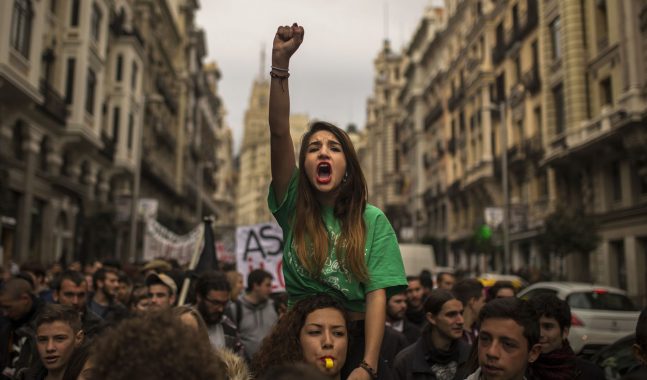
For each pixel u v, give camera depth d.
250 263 10.53
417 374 4.93
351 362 2.96
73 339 4.18
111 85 34.88
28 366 5.03
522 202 34.97
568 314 4.18
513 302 3.04
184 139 60.00
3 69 19.09
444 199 52.62
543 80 30.64
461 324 4.93
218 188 111.12
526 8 33.88
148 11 42.81
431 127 57.72
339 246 3.00
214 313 5.66
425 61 61.44
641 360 3.37
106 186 34.38
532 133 32.97
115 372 1.61
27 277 7.74
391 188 75.19
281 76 3.08
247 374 3.06
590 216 24.61
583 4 27.09
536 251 32.50
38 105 23.17
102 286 7.56
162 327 1.70
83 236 29.91
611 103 24.72
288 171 3.20
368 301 2.94
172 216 54.62
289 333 2.82
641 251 23.02
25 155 23.36
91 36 28.30
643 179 23.02
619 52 23.45
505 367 2.95
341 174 3.06
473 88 42.19
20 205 23.06
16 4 20.27
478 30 41.94
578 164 27.08
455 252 48.81
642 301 21.70
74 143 27.55
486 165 39.03
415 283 8.29
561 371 4.05
